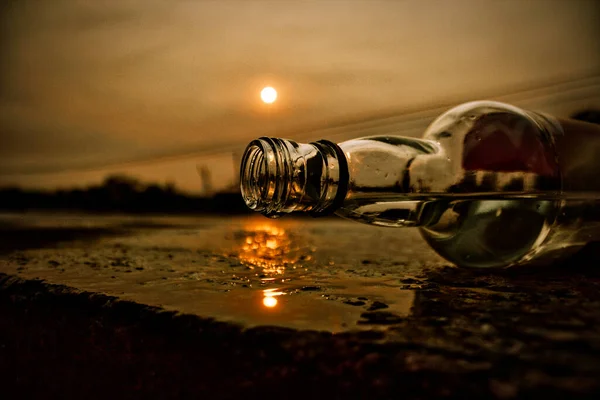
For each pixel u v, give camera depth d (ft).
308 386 0.26
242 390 0.28
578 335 0.26
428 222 0.53
